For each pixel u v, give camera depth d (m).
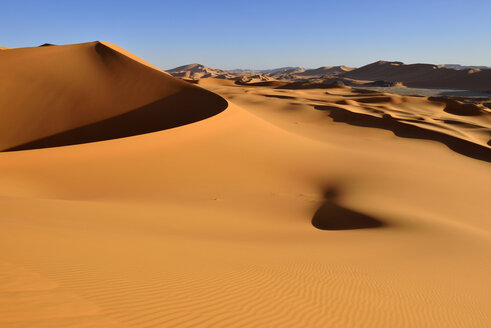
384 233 11.91
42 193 14.07
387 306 5.86
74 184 15.55
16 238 6.23
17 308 3.67
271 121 49.91
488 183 24.69
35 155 17.16
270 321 4.75
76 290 4.45
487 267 8.95
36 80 39.19
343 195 18.17
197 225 11.43
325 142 36.09
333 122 56.00
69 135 34.09
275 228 12.45
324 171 22.56
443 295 6.70
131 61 45.03
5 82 37.75
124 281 5.08
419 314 5.73
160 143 21.97
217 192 16.92
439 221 14.26
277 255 8.29
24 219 8.30
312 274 7.00
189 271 6.09
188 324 4.22
